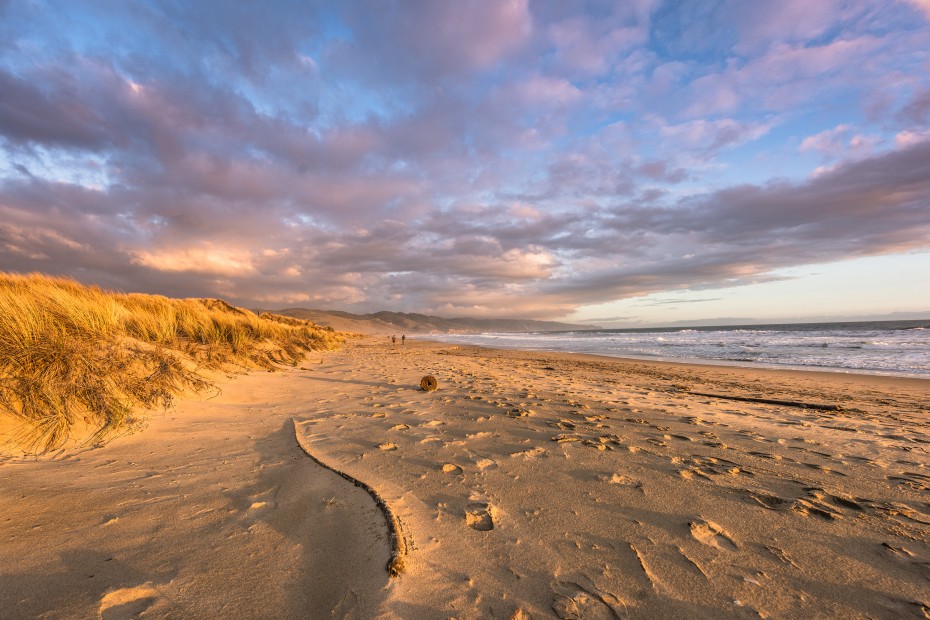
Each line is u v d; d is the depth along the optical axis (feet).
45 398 11.49
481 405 18.83
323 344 66.80
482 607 5.31
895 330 146.92
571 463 11.02
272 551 6.37
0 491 7.88
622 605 5.44
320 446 12.08
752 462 11.48
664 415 17.94
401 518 7.59
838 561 6.58
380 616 5.06
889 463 11.62
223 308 69.41
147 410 14.16
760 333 157.79
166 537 6.66
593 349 97.19
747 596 5.68
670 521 7.84
